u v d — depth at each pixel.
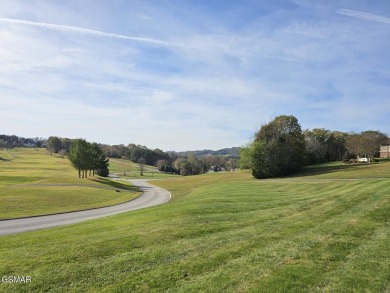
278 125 66.25
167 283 7.29
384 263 7.76
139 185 84.06
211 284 7.05
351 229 11.08
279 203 20.73
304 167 70.94
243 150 63.91
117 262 8.76
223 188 40.44
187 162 169.38
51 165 134.88
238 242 10.19
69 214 29.64
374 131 82.56
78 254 9.61
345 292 6.41
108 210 33.31
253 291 6.60
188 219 14.88
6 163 137.25
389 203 15.69
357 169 51.97
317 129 87.31
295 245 9.52
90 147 82.88
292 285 6.77
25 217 27.36
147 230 12.65
